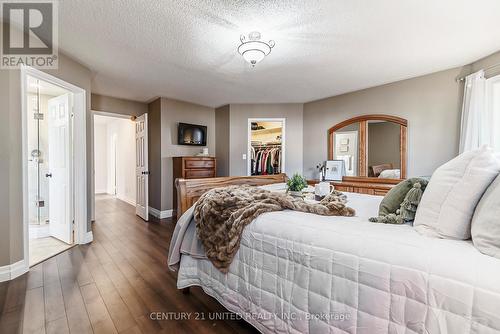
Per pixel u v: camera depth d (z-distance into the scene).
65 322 1.51
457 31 2.13
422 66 2.94
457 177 1.02
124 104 4.57
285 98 4.45
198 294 1.86
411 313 0.83
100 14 1.91
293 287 1.16
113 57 2.70
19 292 1.85
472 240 0.88
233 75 3.26
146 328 1.47
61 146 3.04
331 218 1.30
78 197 2.94
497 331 0.68
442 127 3.09
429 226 1.03
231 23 2.02
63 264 2.37
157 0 1.74
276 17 1.93
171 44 2.40
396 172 3.51
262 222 1.34
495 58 2.56
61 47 2.46
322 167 4.33
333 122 4.29
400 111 3.46
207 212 1.57
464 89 2.87
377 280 0.91
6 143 2.04
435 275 0.80
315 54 2.61
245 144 4.85
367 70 3.07
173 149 4.58
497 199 0.84
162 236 3.30
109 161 7.25
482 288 0.72
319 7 1.81
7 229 2.04
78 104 2.91
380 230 1.07
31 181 3.32
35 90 3.26
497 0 1.71
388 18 1.94
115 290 1.90
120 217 4.41
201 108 5.03
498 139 2.59
